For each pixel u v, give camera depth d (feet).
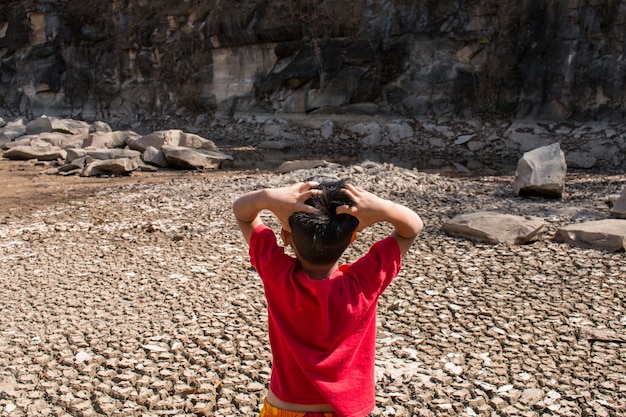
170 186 38.45
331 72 75.00
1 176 46.03
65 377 13.35
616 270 19.60
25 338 15.29
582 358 13.89
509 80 65.92
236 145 71.36
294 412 7.06
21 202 34.53
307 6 75.77
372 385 7.21
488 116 67.05
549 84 63.05
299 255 6.98
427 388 12.64
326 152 64.39
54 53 92.43
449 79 70.03
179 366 13.75
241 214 7.27
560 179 31.68
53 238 25.41
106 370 13.62
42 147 56.13
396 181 35.60
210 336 15.33
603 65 59.21
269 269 7.02
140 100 89.76
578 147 57.67
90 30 91.45
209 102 84.58
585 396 12.19
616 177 42.86
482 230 23.29
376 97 73.82
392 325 15.83
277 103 78.74
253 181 38.01
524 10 64.13
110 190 38.11
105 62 91.50
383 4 72.79
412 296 17.85
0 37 96.48
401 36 72.38
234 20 80.23
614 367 13.42
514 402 12.12
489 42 67.15
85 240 24.99
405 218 7.18
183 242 24.30
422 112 71.31
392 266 7.22
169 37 87.71
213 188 36.37
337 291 6.88
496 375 13.16
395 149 66.54
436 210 29.07
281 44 77.92
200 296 18.20
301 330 6.95
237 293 18.44
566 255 21.26
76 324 16.14
